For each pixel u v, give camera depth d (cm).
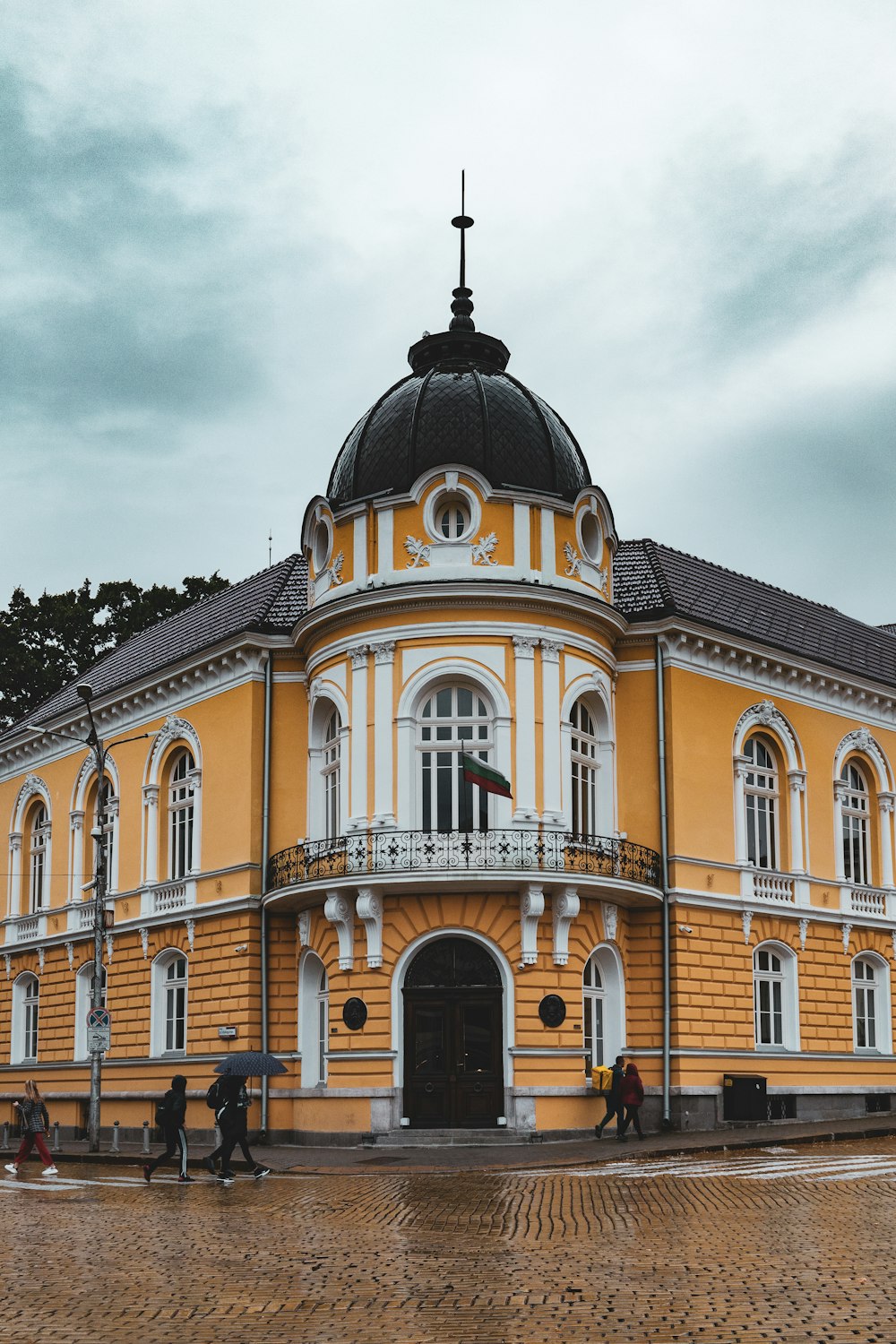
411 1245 1574
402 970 3070
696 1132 3195
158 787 3872
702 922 3397
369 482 3347
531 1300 1248
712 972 3391
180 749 3853
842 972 3784
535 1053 3003
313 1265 1452
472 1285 1326
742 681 3662
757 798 3697
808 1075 3606
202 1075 3475
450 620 3158
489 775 2991
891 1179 2200
